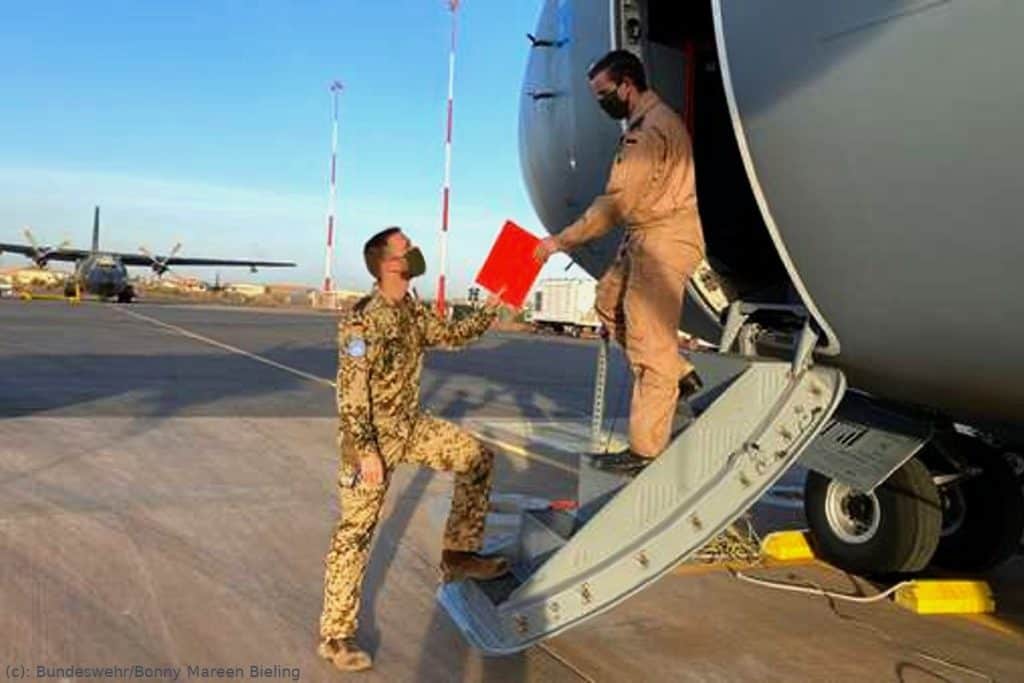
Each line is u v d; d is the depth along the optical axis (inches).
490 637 143.1
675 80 189.8
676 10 187.6
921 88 112.2
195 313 1427.2
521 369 714.8
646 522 134.8
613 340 159.0
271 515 228.5
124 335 807.1
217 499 241.3
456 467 150.7
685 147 138.0
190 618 160.9
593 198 214.1
